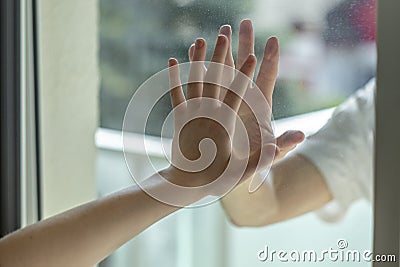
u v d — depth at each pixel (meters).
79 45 1.34
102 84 1.37
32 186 1.28
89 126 1.37
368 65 1.00
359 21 1.00
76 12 1.33
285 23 1.03
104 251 0.92
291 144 0.97
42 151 1.30
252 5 1.03
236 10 1.04
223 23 1.05
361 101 1.02
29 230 0.91
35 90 1.27
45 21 1.28
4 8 1.21
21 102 1.24
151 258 1.52
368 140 1.02
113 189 1.39
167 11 1.14
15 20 1.22
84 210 0.92
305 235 1.18
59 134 1.33
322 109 1.03
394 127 0.90
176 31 1.12
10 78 1.22
